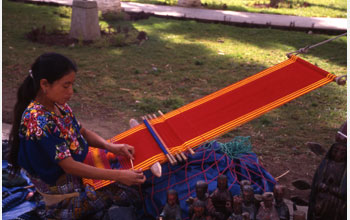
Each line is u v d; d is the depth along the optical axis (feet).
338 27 38.14
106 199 9.39
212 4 50.21
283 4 51.57
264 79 11.65
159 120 10.98
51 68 7.27
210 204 8.70
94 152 9.66
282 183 12.74
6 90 21.77
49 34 34.53
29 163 8.07
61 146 7.81
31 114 7.64
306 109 19.69
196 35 36.04
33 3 47.73
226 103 11.13
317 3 54.34
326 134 16.85
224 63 28.07
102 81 23.73
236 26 39.58
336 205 8.09
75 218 9.11
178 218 8.55
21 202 10.71
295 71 11.62
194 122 10.64
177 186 10.25
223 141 15.89
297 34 36.68
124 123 17.94
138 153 9.57
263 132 16.88
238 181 10.18
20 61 27.25
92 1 32.42
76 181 8.70
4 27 36.22
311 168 13.84
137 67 26.73
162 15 42.50
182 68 26.68
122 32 35.68
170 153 9.42
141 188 10.44
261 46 32.89
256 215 8.46
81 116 18.52
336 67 27.35
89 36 32.89
